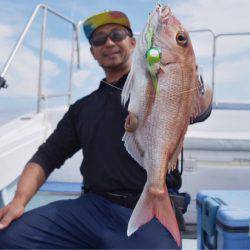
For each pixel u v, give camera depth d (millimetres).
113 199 1522
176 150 1254
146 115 1233
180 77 1208
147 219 1247
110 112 1595
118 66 1656
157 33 1195
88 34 1671
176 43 1192
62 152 1707
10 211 1474
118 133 1553
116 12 1607
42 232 1462
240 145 2277
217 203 1484
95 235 1459
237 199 1536
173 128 1233
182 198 1498
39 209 1516
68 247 1491
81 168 1658
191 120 1299
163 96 1218
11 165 2121
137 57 1229
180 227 1470
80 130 1664
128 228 1232
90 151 1595
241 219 1325
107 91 1659
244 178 2285
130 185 1519
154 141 1241
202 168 2277
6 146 2088
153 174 1249
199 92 1249
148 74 1216
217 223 1418
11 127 2404
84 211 1504
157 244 1374
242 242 1330
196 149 2273
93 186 1573
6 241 1438
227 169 2281
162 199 1251
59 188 2588
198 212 1659
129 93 1243
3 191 2104
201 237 1615
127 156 1528
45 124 2639
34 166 1622
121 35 1621
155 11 1205
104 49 1630
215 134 2408
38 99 2674
